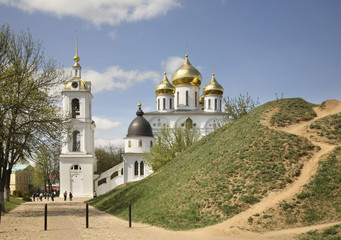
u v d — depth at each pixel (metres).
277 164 22.94
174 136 58.28
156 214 21.83
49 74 31.42
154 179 33.19
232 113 54.03
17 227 19.97
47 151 31.64
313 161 22.89
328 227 14.70
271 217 17.64
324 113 30.91
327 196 18.78
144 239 15.55
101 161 98.50
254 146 25.83
